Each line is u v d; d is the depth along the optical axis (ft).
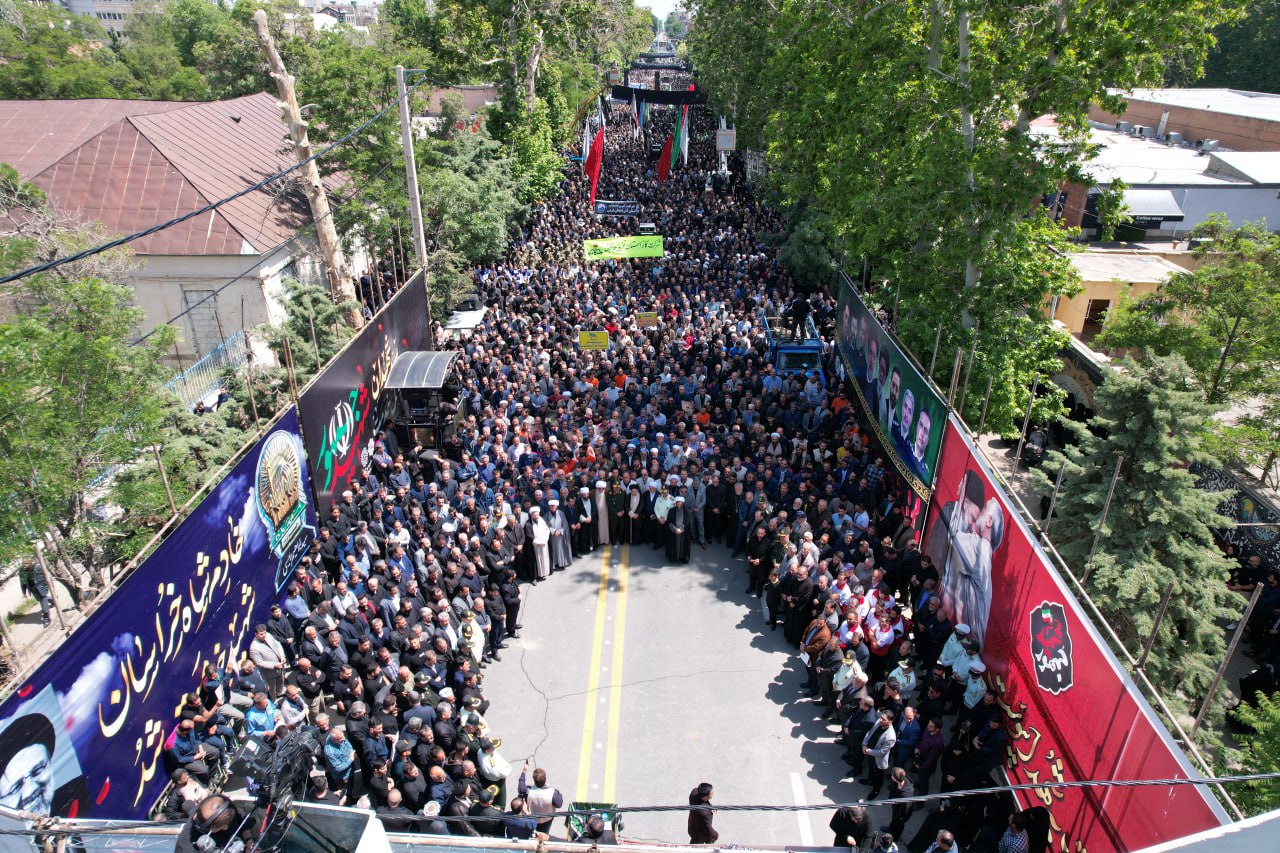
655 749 38.93
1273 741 30.42
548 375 71.51
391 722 35.29
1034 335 57.21
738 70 123.24
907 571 45.42
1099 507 39.37
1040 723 31.12
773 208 129.08
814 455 58.13
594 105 203.92
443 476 53.83
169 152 83.15
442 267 87.86
